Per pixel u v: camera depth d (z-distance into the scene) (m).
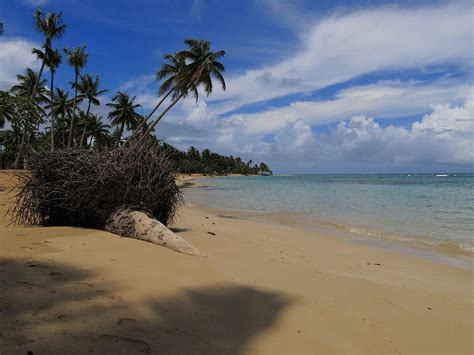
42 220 7.45
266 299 3.93
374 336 3.31
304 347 2.92
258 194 30.78
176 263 4.89
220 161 139.00
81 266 4.08
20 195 7.34
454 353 3.10
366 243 9.05
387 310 4.06
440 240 9.50
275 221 13.26
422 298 4.65
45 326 2.59
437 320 3.87
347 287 4.84
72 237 5.77
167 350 2.53
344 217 14.34
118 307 3.08
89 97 41.47
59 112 46.50
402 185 47.84
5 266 3.75
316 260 6.73
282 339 3.01
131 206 6.93
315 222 12.94
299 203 21.00
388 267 6.53
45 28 32.69
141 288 3.59
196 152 124.69
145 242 6.06
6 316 2.65
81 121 47.62
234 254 6.36
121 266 4.29
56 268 3.89
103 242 5.61
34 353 2.22
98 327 2.69
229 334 2.95
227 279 4.45
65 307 2.93
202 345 2.69
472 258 7.50
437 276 6.02
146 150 7.62
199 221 12.06
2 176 16.75
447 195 26.48
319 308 3.87
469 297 4.82
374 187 41.72
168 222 8.49
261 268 5.39
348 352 2.94
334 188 40.03
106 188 6.92
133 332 2.70
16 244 4.82
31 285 3.29
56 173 7.19
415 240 9.49
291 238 9.33
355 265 6.54
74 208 7.00
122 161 7.16
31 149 8.32
